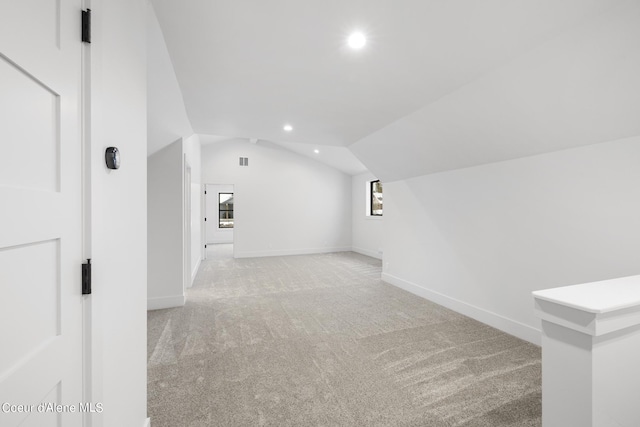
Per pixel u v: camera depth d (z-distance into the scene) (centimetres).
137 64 128
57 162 73
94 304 88
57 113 73
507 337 261
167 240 345
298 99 260
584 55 155
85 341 85
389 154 384
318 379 196
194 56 190
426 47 176
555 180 227
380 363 216
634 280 130
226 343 250
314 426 153
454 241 334
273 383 191
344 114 295
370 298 379
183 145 359
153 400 174
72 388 79
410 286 408
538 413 163
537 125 212
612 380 100
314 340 256
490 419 159
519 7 138
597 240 201
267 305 351
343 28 161
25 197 61
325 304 355
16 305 59
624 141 183
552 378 107
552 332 107
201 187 659
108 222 99
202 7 145
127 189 117
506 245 272
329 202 771
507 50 172
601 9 133
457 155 302
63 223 75
